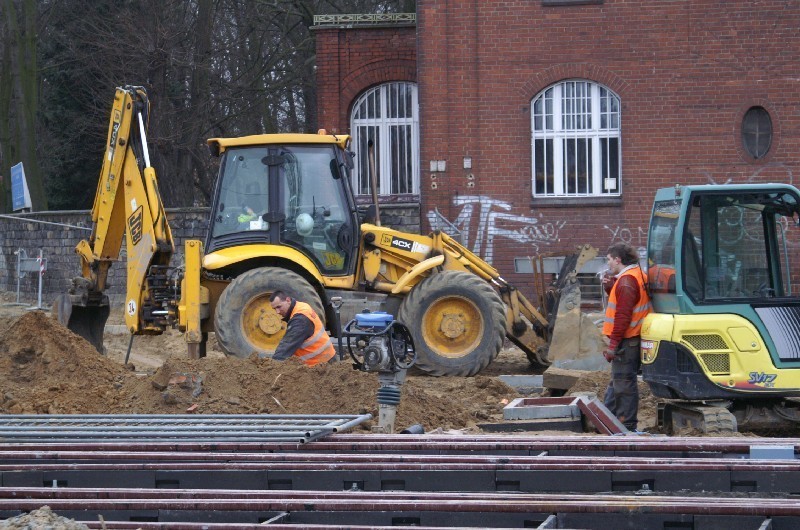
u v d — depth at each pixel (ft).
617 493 23.82
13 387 35.78
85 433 28.71
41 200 91.91
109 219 46.65
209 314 44.91
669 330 32.12
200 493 22.67
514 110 69.87
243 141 45.24
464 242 70.18
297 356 34.86
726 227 32.50
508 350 57.00
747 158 68.69
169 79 101.30
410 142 79.41
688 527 20.35
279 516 21.09
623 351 33.68
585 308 63.87
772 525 20.08
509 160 69.97
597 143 70.13
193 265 42.98
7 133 93.66
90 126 102.47
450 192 70.13
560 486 24.23
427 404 35.12
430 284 45.75
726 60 68.64
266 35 112.68
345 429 29.27
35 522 18.38
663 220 33.53
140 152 45.44
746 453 25.96
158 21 95.55
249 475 24.99
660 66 68.95
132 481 25.18
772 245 32.65
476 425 33.63
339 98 79.05
